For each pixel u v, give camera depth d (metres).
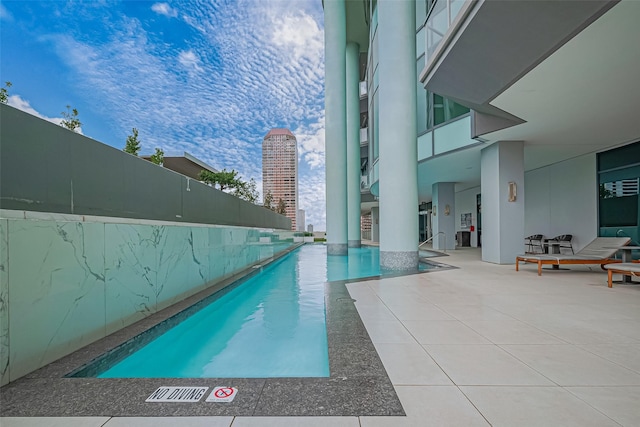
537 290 5.62
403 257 8.55
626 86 6.05
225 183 22.53
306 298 6.58
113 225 3.81
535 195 12.74
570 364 2.64
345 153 15.70
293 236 26.42
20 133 2.82
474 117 8.73
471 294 5.34
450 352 2.91
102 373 3.09
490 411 1.99
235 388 2.25
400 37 8.71
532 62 5.33
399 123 8.65
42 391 2.29
